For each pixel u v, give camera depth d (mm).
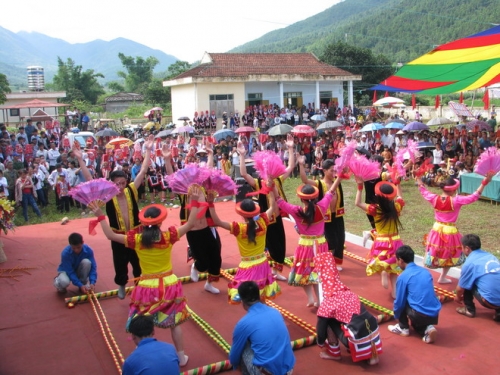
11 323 5953
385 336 5328
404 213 11375
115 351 5172
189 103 30906
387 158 16359
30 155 16250
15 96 38062
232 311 6125
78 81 57906
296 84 32688
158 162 14102
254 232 5273
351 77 33219
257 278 5320
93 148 16500
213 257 6434
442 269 6820
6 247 9352
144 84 66312
